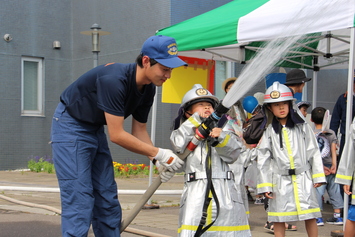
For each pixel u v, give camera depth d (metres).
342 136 6.48
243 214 3.70
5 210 6.94
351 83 5.20
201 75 8.02
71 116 3.69
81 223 3.56
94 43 10.20
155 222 6.09
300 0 5.26
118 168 12.56
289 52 8.39
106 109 3.46
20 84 14.09
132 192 7.28
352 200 4.45
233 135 3.77
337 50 9.16
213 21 6.39
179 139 3.66
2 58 13.78
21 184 10.48
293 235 5.46
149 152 3.58
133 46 13.72
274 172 4.62
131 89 3.55
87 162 3.68
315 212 4.52
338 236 5.30
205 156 3.69
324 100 14.85
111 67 3.56
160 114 13.05
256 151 4.84
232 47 7.89
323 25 4.98
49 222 6.01
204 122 3.55
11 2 13.94
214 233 3.54
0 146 13.68
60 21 14.97
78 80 3.68
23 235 5.28
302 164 4.57
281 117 4.57
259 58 3.24
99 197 3.90
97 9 14.57
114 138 3.52
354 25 4.80
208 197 3.55
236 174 4.61
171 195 9.04
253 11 5.95
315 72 9.69
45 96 14.62
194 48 6.42
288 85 6.38
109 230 3.92
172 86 7.66
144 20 13.41
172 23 12.73
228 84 6.89
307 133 4.64
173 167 3.62
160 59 3.38
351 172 4.49
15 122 13.96
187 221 3.56
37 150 14.40
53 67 14.82
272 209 4.60
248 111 6.11
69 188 3.59
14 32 14.01
